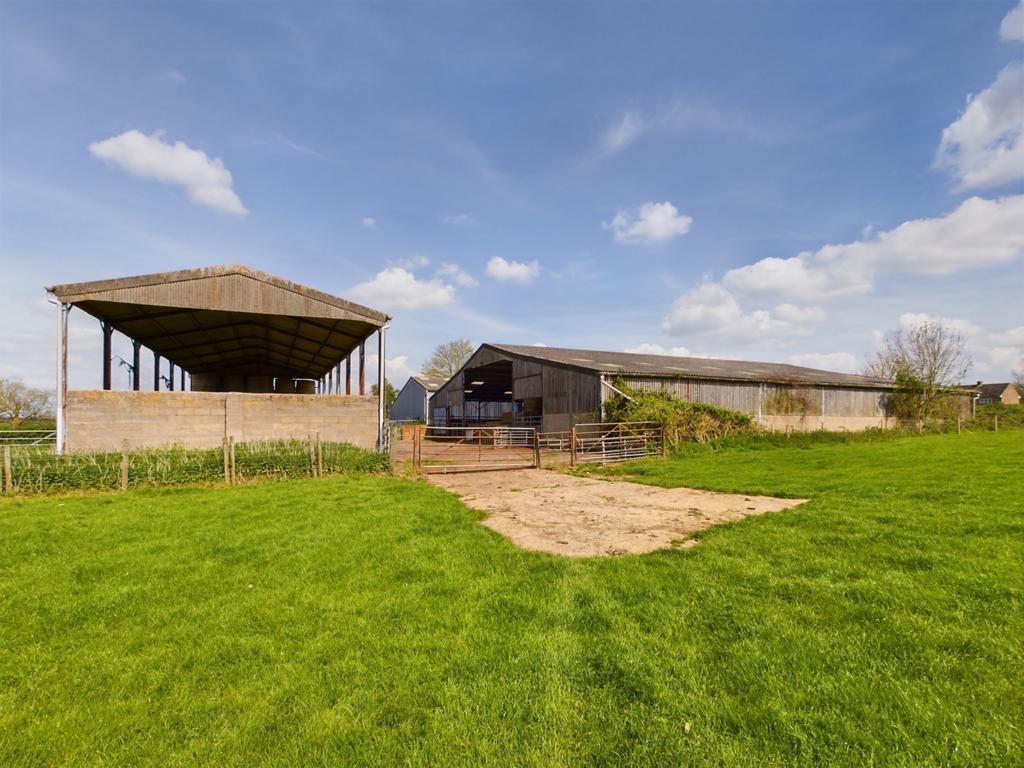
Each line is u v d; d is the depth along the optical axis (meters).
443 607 4.04
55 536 6.41
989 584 3.97
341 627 3.73
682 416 18.53
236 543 5.99
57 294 12.88
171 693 2.96
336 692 2.90
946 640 3.18
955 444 18.17
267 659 3.31
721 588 4.20
